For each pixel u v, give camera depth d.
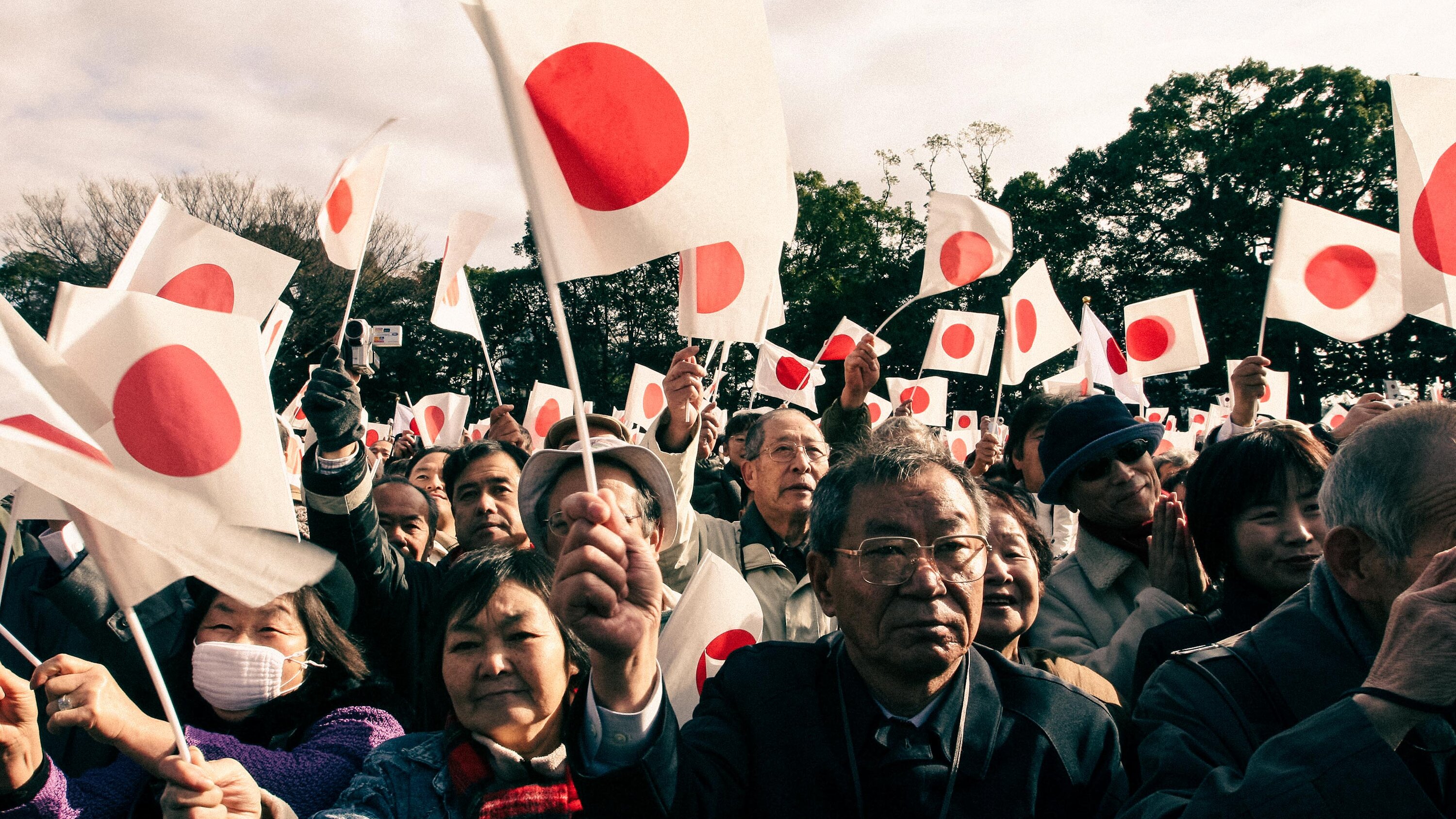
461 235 5.68
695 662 2.69
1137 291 33.62
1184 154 32.44
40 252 26.59
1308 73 31.52
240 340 1.88
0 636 2.96
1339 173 30.42
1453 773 1.55
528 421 7.37
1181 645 2.38
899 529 1.82
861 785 1.80
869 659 1.83
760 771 1.81
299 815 2.06
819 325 35.50
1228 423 4.73
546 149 1.49
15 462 1.38
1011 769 1.83
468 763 1.99
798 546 3.61
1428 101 3.07
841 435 4.66
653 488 2.88
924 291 5.45
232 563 1.49
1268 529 2.37
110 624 2.54
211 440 1.84
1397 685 1.32
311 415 2.72
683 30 1.57
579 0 1.52
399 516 3.65
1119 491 3.11
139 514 1.46
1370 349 26.20
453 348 35.03
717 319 3.47
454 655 2.07
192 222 3.07
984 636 2.44
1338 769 1.30
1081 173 34.12
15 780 1.86
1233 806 1.36
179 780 1.63
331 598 2.53
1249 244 31.97
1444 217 3.02
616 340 39.78
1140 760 1.75
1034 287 6.39
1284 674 1.69
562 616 1.42
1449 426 1.58
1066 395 4.19
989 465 5.72
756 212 1.56
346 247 3.96
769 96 1.59
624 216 1.51
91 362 1.81
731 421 5.51
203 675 2.28
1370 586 1.63
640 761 1.46
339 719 2.33
